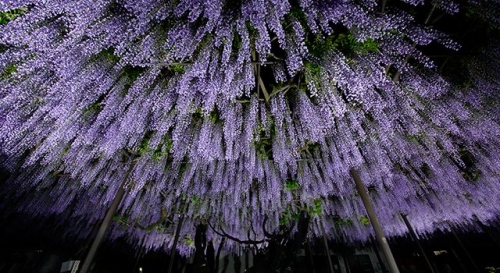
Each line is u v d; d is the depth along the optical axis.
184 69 2.69
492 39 2.88
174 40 2.29
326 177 5.24
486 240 10.59
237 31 2.30
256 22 2.11
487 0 2.57
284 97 3.43
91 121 3.48
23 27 2.23
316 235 10.23
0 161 5.51
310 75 2.78
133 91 2.72
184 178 5.26
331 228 9.91
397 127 3.80
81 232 9.64
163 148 4.21
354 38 2.53
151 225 7.05
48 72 2.85
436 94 3.31
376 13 2.54
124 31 2.32
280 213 6.91
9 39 2.28
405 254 11.83
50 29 2.35
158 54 2.58
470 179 5.79
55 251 9.71
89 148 4.50
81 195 7.18
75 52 2.42
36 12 2.14
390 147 4.45
